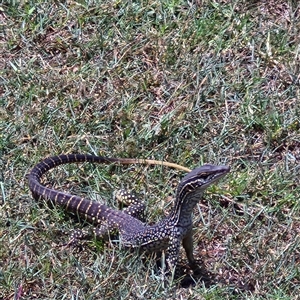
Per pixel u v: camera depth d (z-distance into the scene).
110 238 2.23
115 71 2.58
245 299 2.11
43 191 2.29
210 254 2.21
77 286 2.13
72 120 2.47
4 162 2.39
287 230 2.25
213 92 2.53
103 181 2.35
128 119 2.47
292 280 2.14
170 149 2.41
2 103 2.53
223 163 2.39
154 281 2.12
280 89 2.54
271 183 2.32
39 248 2.20
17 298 2.11
